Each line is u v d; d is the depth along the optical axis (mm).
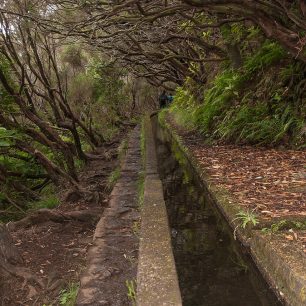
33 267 4418
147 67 21250
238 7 6832
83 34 8641
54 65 10914
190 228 5113
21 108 8039
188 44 15758
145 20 7777
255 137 8781
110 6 7754
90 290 3598
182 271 3953
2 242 4281
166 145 13492
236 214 4562
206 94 13773
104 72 21766
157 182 6961
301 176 5812
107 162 12180
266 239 3711
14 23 8602
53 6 8961
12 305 3725
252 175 6227
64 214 5918
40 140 8367
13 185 8297
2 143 6977
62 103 11180
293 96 8336
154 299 3115
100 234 4953
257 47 11359
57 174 8141
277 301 3268
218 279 3779
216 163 7480
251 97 9719
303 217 4129
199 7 6766
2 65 8203
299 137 7668
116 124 23578
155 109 38125
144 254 3953
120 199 6445
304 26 6629
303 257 3268
